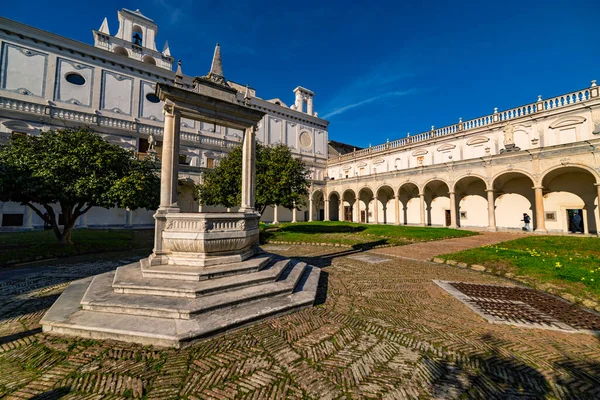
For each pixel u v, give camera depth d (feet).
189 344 12.85
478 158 79.51
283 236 61.21
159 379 10.35
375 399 9.38
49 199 37.17
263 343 13.26
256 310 16.10
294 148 140.67
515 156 72.02
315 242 52.34
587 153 59.62
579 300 19.42
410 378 10.64
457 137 93.50
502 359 12.10
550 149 65.41
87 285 21.12
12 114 72.69
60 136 38.99
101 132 85.92
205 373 10.78
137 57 102.78
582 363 11.81
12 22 75.00
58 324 13.97
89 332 13.50
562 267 27.17
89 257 36.70
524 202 78.48
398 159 114.21
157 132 96.48
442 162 97.81
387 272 29.37
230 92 27.40
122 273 19.89
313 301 18.98
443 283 24.76
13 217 70.03
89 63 86.48
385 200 119.96
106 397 9.36
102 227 82.94
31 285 23.32
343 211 129.08
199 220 20.13
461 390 9.93
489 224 77.05
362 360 11.94
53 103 79.30
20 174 34.55
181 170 88.74
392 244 50.52
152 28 109.70
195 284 17.25
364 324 15.85
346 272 29.30
